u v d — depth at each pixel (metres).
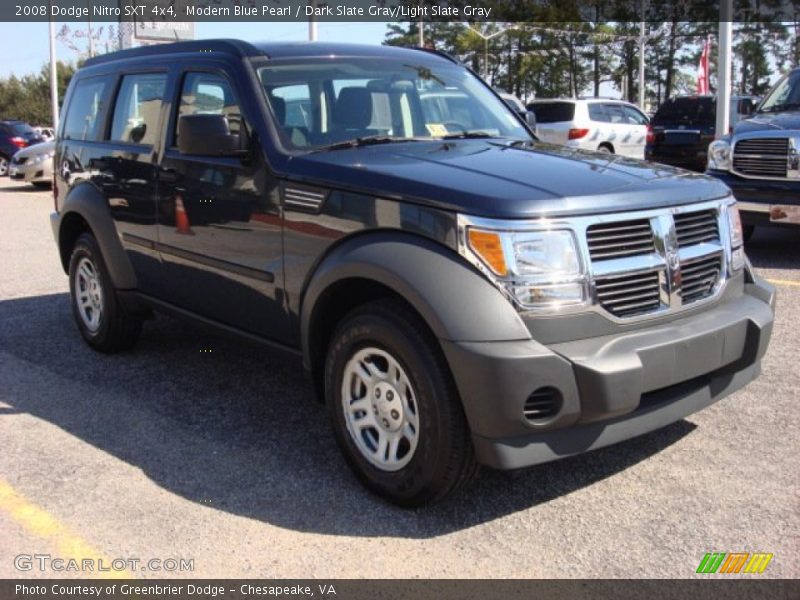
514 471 3.97
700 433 4.36
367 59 4.90
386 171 3.67
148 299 5.37
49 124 66.75
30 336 6.50
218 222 4.49
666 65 47.28
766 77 50.59
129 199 5.27
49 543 3.39
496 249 3.23
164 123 4.99
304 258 3.96
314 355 4.00
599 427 3.39
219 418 4.73
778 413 4.60
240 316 4.54
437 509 3.63
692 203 3.75
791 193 8.31
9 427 4.62
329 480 3.93
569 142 18.66
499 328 3.19
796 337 5.95
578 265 3.31
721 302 3.91
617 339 3.38
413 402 3.46
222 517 3.58
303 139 4.28
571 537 3.38
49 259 9.94
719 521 3.47
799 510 3.54
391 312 3.48
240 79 4.45
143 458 4.20
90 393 5.17
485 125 5.04
